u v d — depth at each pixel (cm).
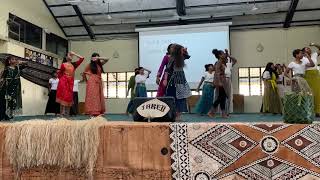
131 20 1196
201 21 1151
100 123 162
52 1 1112
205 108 667
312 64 501
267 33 1167
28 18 1027
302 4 1061
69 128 159
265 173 146
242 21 1159
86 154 155
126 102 1242
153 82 1173
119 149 156
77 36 1277
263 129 148
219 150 150
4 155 162
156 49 1178
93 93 505
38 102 1049
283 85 741
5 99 560
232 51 1183
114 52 1264
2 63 878
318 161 143
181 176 151
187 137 153
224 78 582
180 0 1070
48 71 1066
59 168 158
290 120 158
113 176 155
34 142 159
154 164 154
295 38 1150
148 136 155
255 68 1174
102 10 1152
